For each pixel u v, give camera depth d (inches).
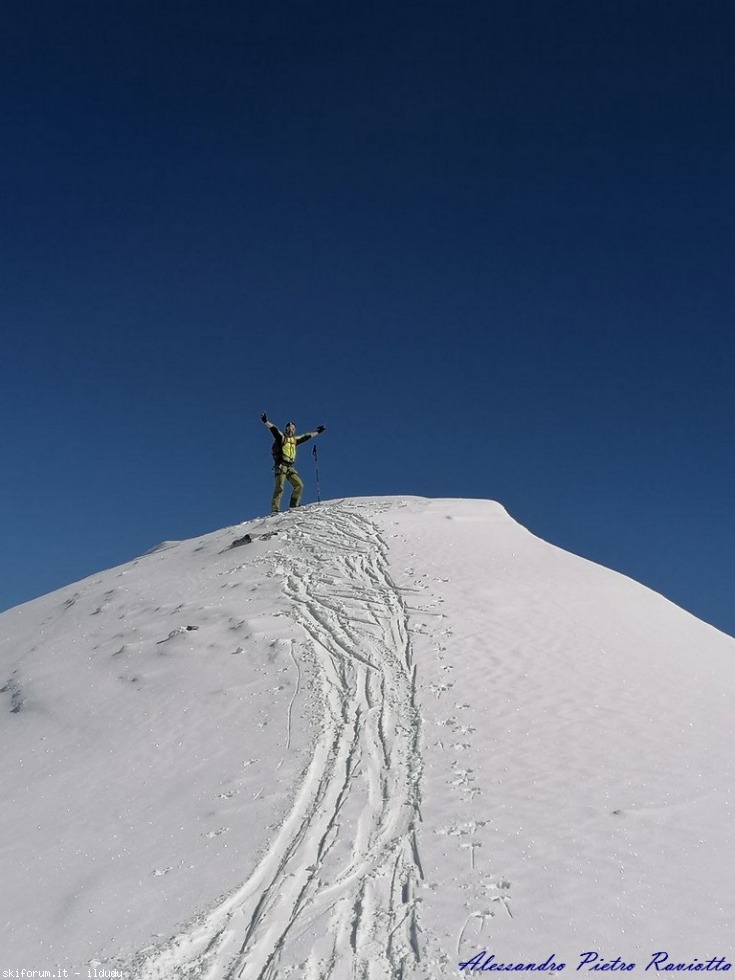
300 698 611.5
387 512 1052.5
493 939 357.1
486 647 668.1
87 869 446.6
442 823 445.7
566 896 383.6
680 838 431.8
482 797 468.4
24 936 394.6
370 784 492.7
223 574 922.1
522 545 948.0
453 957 347.9
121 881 429.1
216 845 450.0
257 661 681.0
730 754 527.2
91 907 409.7
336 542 959.0
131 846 462.3
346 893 396.2
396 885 397.4
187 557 1055.0
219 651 706.8
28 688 729.6
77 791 537.3
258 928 377.7
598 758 509.7
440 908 378.3
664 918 370.9
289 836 449.4
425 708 578.2
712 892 390.0
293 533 1020.5
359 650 678.5
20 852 476.4
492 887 390.9
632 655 673.0
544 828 436.8
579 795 467.8
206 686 653.3
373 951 355.6
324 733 557.6
